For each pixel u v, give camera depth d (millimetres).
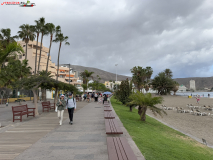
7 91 31969
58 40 36188
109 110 12203
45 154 4234
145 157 4164
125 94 22094
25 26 35562
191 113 21844
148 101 11375
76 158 3967
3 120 9773
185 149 6078
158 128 10195
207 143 8383
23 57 55250
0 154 4234
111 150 3721
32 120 9641
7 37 33688
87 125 8086
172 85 78250
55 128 7410
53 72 62031
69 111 8414
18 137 5906
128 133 6703
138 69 65500
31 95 39438
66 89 16594
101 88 88875
